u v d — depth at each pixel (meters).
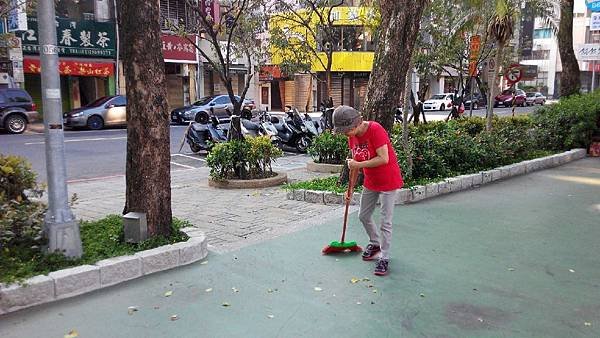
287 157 13.59
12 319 3.52
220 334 3.35
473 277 4.30
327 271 4.46
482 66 18.86
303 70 14.05
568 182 8.66
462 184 7.98
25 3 14.60
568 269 4.48
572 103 12.75
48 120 4.12
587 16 46.75
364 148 4.42
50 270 3.95
